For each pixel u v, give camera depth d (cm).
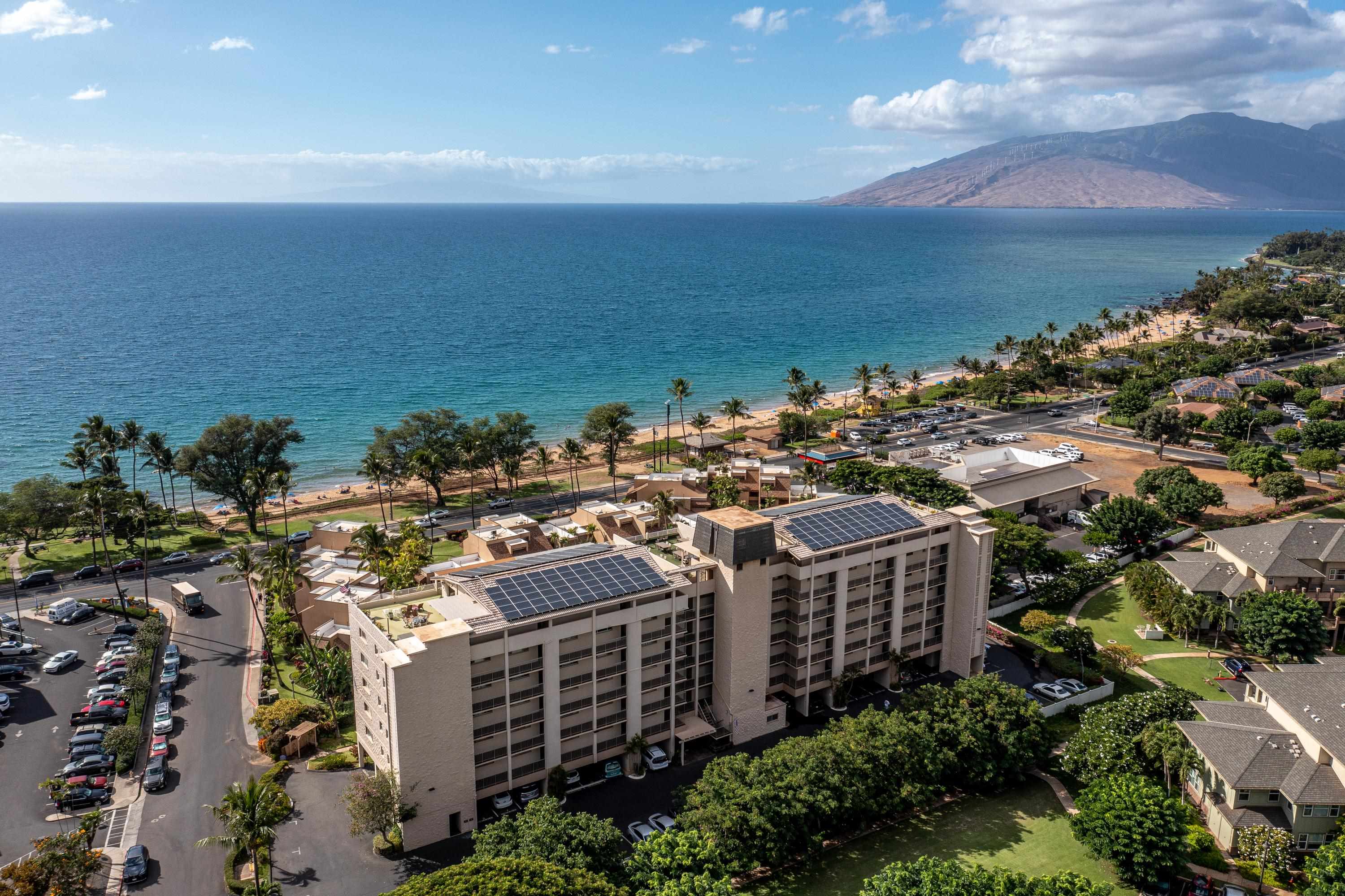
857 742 8288
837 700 10244
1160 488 16212
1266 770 7738
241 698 10212
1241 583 11894
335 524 14875
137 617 12225
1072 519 16075
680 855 6744
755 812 7300
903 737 8394
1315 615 10812
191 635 11825
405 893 5866
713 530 9288
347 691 10081
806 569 9588
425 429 18012
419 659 7462
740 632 9275
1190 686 10600
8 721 9650
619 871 6881
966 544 10700
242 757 9112
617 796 8619
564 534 13575
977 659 11038
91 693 10119
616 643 8631
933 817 8406
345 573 12812
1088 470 19225
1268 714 8662
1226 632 11812
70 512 14775
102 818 8088
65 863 6788
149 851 7669
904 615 10681
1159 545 14475
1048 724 9794
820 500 11281
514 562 9375
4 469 19700
